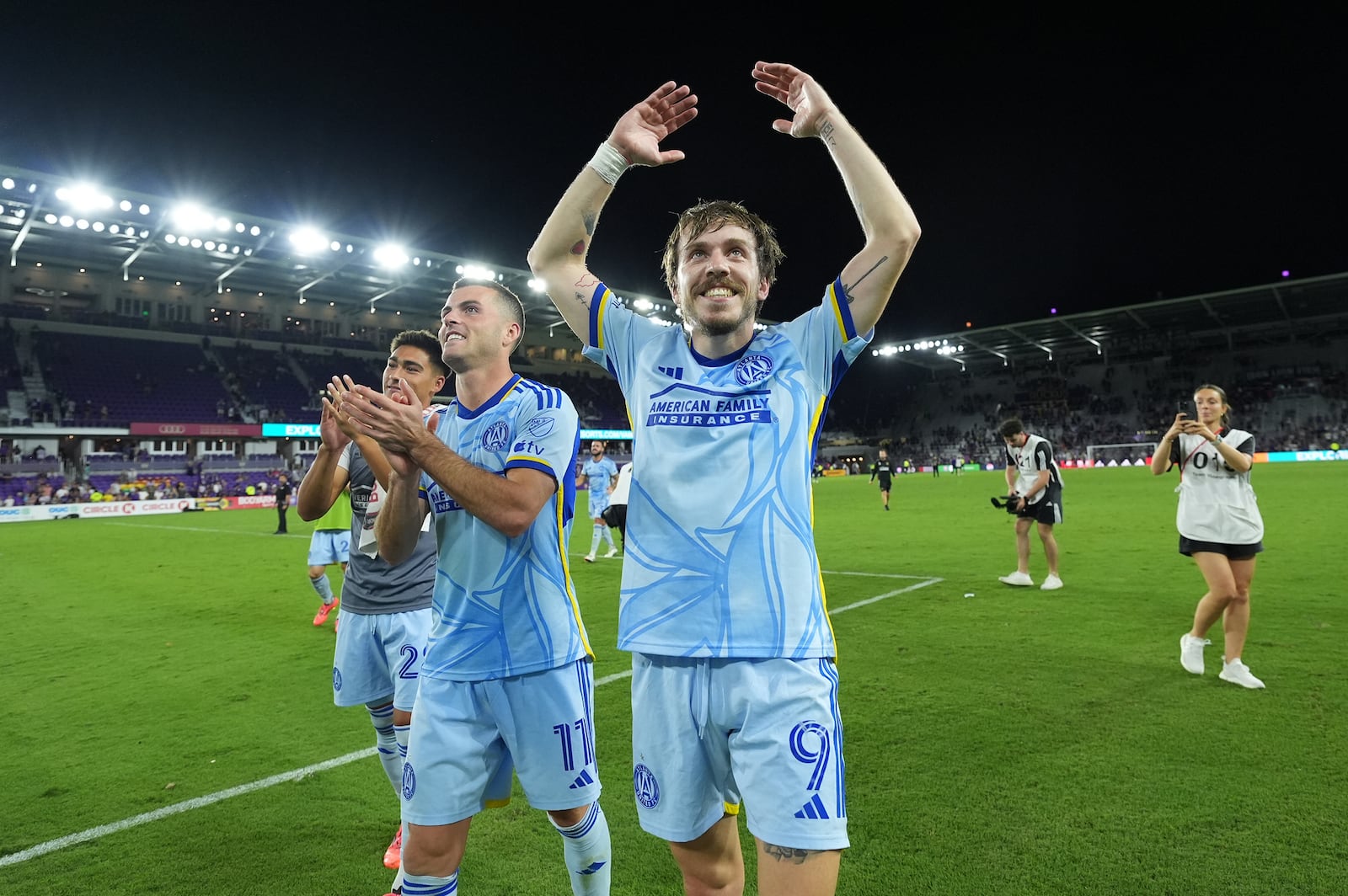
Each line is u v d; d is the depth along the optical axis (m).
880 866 2.80
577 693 2.36
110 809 3.49
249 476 36.56
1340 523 12.74
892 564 10.31
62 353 34.41
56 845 3.16
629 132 2.44
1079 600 7.52
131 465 33.94
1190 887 2.60
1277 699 4.43
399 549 2.34
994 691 4.73
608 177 2.46
